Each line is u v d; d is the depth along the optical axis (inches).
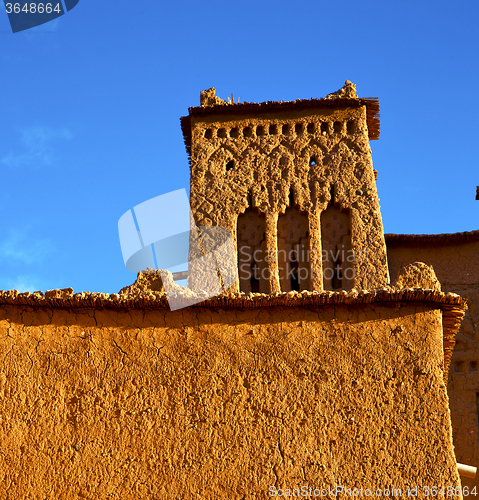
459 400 570.3
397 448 323.9
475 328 597.6
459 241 633.0
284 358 342.3
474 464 546.3
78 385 336.8
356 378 338.3
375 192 603.2
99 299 346.6
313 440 326.3
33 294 344.5
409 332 346.6
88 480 319.3
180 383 337.7
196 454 323.9
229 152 632.4
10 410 331.0
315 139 630.5
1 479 319.0
